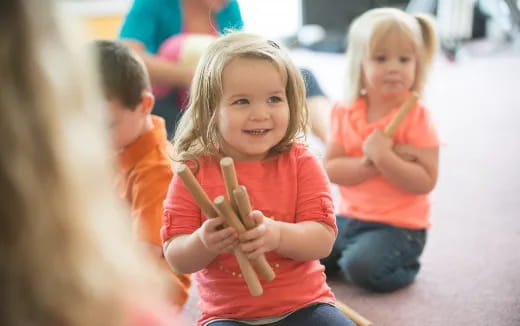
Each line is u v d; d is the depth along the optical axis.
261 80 0.93
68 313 0.44
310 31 4.10
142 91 1.16
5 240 0.41
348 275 1.44
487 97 2.96
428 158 1.37
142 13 1.79
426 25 1.45
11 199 0.41
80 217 0.44
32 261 0.42
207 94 0.97
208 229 0.84
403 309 1.34
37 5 0.42
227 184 0.81
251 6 4.01
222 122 0.96
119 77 1.11
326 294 1.01
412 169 1.35
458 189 1.96
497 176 2.05
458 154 2.27
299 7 4.11
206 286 0.99
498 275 1.45
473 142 2.39
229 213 0.82
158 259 1.13
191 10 1.83
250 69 0.93
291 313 0.96
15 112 0.40
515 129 2.51
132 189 1.16
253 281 0.85
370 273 1.39
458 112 2.77
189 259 0.92
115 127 1.13
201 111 0.98
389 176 1.36
